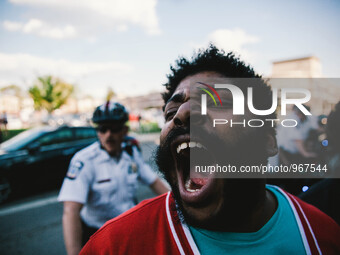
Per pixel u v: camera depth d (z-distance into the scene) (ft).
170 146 2.69
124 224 2.68
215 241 2.51
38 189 18.25
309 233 2.74
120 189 5.55
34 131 19.79
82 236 4.97
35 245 11.18
